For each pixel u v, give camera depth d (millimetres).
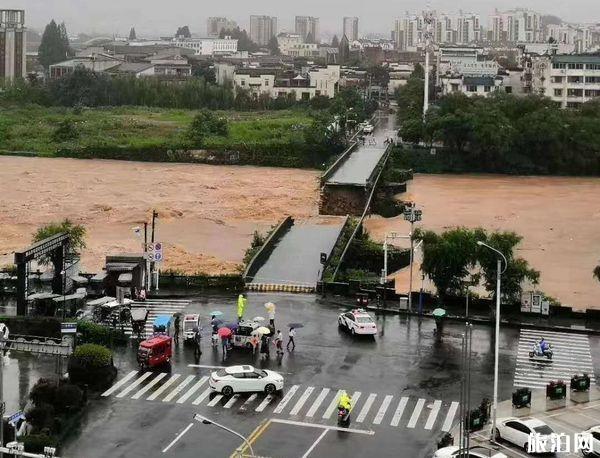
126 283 103562
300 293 110062
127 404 74562
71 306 97312
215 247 154625
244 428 70188
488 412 73188
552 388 77438
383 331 95250
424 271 104438
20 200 192875
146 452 65500
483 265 102312
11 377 78625
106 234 161750
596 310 101062
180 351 88125
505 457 63531
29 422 68688
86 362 78062
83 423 70438
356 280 115938
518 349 90750
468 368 69938
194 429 69812
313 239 143375
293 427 70625
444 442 66062
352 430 70312
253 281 114062
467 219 183625
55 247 97750
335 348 89438
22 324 88375
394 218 187000
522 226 176750
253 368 79125
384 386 79688
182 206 191125
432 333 94812
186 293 108750
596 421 73250
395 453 66250
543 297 102938
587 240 164375
